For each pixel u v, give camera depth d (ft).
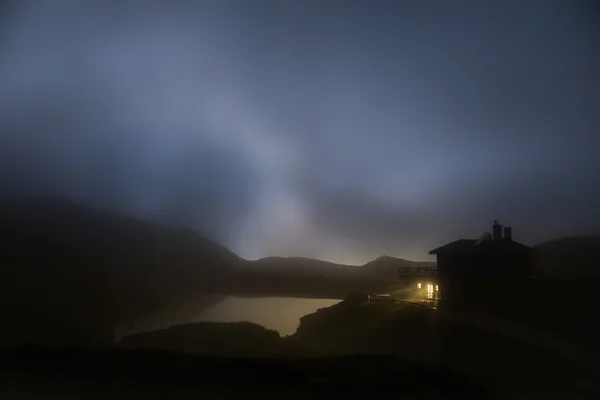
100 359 79.77
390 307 128.88
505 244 124.67
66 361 77.56
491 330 95.25
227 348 110.42
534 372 71.82
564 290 114.42
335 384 64.85
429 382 66.69
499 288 116.67
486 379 68.39
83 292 207.31
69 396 56.13
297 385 63.93
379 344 102.83
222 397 57.21
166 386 61.62
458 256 128.67
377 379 67.92
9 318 154.61
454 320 105.60
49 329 142.61
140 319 172.14
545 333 90.43
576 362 75.36
